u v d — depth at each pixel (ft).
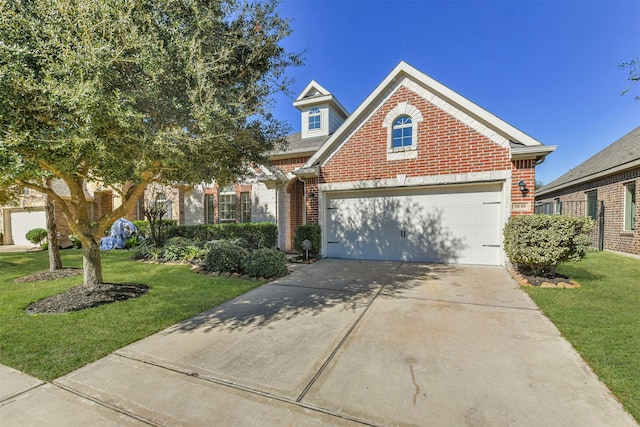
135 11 12.05
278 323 15.34
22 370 10.81
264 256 25.98
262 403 8.89
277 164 46.78
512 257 23.25
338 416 8.28
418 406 8.62
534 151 25.96
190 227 45.32
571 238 20.89
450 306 17.47
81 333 13.93
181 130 12.46
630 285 20.93
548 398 8.86
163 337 13.74
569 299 17.80
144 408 8.73
